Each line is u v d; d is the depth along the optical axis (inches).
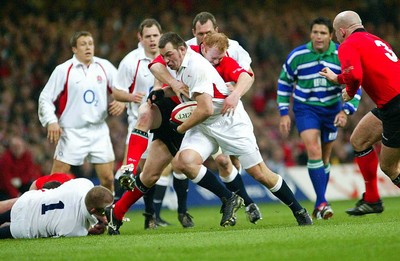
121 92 1566.2
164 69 1180.5
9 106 2699.3
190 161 1189.7
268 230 1140.5
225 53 1214.3
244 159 1210.0
